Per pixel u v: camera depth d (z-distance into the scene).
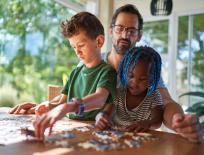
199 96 2.55
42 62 4.07
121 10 1.59
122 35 1.54
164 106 1.16
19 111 1.24
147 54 1.12
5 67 3.75
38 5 3.90
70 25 1.18
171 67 2.95
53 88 1.64
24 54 3.91
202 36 2.84
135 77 1.10
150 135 0.93
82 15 1.21
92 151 0.72
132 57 1.11
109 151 0.73
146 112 1.15
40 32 3.98
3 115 1.17
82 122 1.09
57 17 3.81
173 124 0.98
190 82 2.90
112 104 1.16
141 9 3.05
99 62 1.25
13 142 0.76
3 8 3.61
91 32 1.18
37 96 3.95
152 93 1.16
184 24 2.91
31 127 0.92
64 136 0.83
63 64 4.19
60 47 4.08
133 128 0.98
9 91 3.61
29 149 0.71
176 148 0.80
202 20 2.83
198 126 0.90
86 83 1.23
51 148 0.73
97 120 1.05
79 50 1.21
